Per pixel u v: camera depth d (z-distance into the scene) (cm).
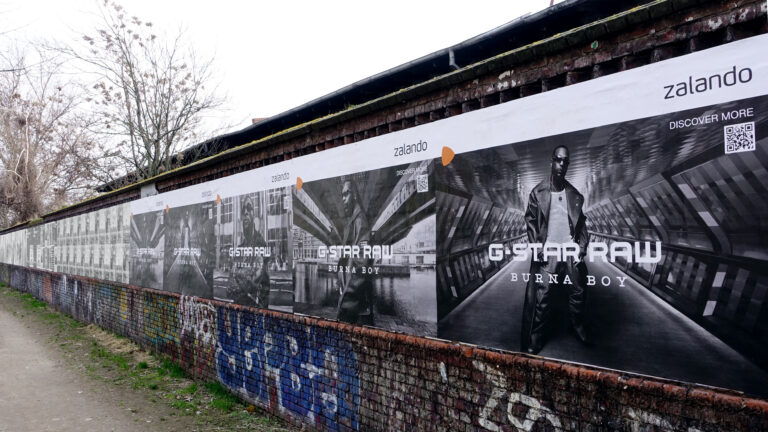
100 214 1273
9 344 1129
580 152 317
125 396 726
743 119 250
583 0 493
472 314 381
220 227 747
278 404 602
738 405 245
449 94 409
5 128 2997
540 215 338
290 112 944
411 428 424
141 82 1967
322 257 541
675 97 275
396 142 453
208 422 609
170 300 888
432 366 408
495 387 359
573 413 313
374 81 728
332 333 519
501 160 363
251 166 688
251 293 666
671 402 270
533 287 342
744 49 251
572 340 319
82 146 2478
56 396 737
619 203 298
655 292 282
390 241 456
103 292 1237
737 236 252
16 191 3164
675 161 274
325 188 539
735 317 251
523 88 357
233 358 698
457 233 395
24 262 2273
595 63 319
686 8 278
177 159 1903
